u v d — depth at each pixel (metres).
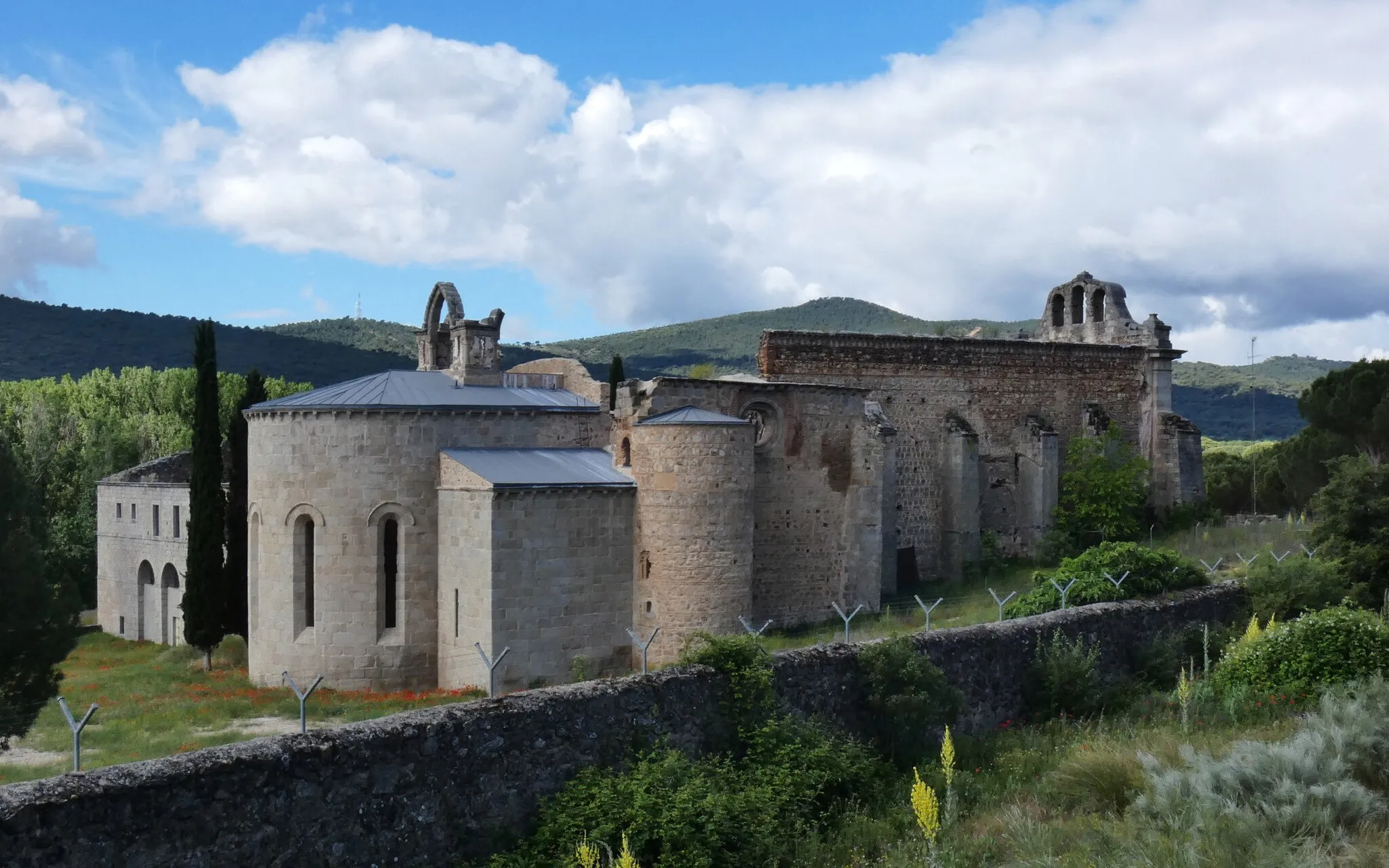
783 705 20.59
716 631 33.38
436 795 15.85
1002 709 24.41
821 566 41.84
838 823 18.17
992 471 52.75
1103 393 56.62
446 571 33.00
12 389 79.19
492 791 16.47
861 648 22.41
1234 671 24.98
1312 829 14.42
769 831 16.91
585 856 14.22
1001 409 53.06
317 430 33.03
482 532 31.31
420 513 33.44
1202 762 16.61
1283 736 19.69
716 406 38.38
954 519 49.50
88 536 62.22
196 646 39.72
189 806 13.59
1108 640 27.45
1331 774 15.84
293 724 27.97
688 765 18.17
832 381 47.94
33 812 12.38
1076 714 24.50
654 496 33.62
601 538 33.28
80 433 68.88
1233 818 14.45
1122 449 54.09
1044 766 20.67
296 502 33.19
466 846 16.03
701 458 33.38
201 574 39.50
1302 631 24.47
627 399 35.69
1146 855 13.57
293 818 14.45
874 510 42.38
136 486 51.59
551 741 17.31
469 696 30.44
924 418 50.44
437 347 40.34
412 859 15.45
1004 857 15.60
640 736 18.47
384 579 33.41
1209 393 176.62
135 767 13.48
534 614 31.75
